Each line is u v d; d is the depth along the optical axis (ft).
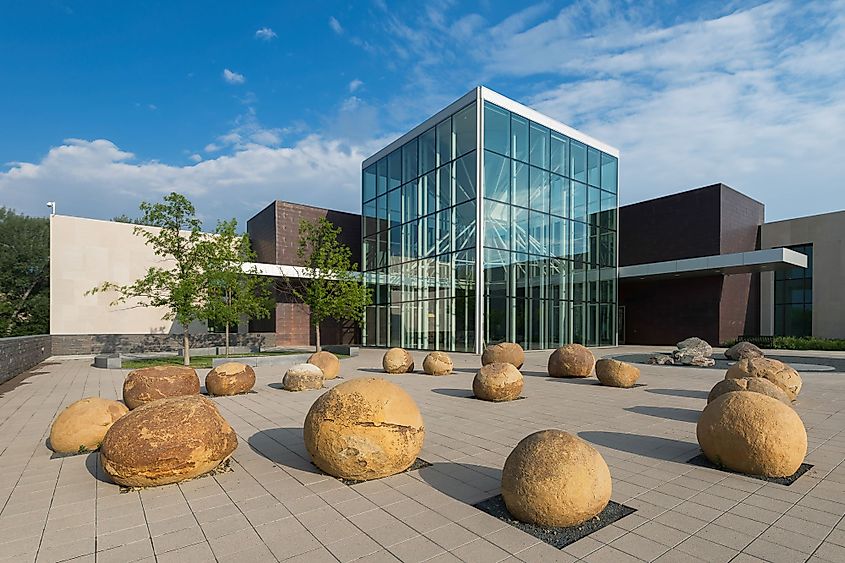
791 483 18.88
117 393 43.34
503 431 27.63
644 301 118.62
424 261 92.63
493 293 80.89
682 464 21.43
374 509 16.38
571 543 13.84
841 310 103.19
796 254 89.56
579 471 14.79
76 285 88.02
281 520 15.57
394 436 19.01
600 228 101.86
